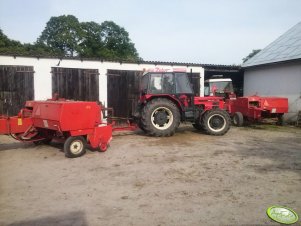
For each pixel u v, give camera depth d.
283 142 7.39
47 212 3.27
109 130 6.30
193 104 8.47
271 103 10.62
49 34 35.97
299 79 11.40
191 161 5.42
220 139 7.82
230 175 4.56
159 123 8.09
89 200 3.60
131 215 3.19
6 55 9.22
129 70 11.16
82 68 10.38
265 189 3.95
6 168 5.02
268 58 13.22
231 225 2.96
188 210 3.30
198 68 12.65
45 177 4.50
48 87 9.87
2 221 3.05
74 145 5.77
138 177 4.47
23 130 6.29
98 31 38.03
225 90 12.84
